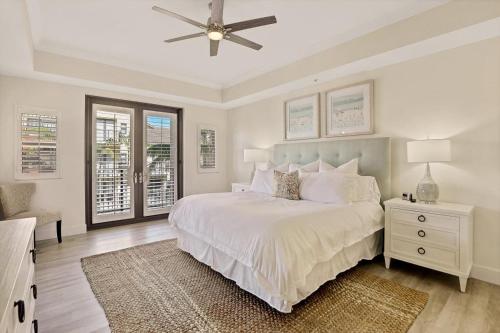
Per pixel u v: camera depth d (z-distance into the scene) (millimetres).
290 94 4387
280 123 4590
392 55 2895
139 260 2992
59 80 3730
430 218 2471
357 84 3455
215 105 5449
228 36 2414
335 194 2852
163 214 5090
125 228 4367
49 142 3760
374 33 2902
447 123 2738
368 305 2070
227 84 5102
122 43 3359
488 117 2492
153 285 2406
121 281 2484
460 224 2301
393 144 3158
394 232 2719
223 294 2244
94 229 4293
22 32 2324
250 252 1959
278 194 3262
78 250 3318
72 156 3955
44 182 3723
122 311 1997
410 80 3012
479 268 2535
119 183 4562
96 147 4324
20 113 3539
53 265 2854
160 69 4336
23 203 3396
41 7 2523
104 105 4398
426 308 2045
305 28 2961
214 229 2414
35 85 3656
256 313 1967
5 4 1903
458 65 2666
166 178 5129
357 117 3461
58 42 3328
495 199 2461
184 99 4922
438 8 2438
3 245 1159
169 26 2922
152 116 4945
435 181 2820
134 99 4590
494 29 2309
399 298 2174
